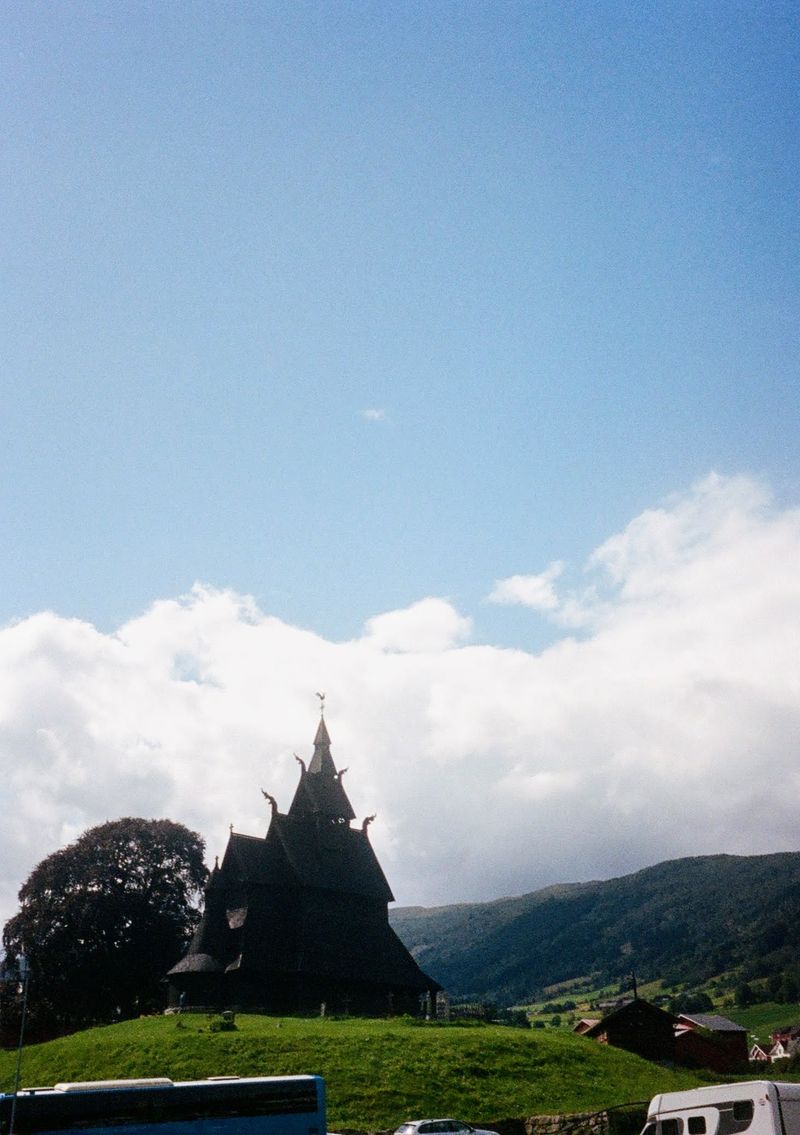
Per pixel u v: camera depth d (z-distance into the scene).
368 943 92.69
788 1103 31.94
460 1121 48.00
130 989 102.62
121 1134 36.69
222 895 91.00
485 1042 64.50
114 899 104.19
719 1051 95.56
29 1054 64.25
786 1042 157.50
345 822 99.06
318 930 89.25
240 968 84.62
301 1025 70.31
